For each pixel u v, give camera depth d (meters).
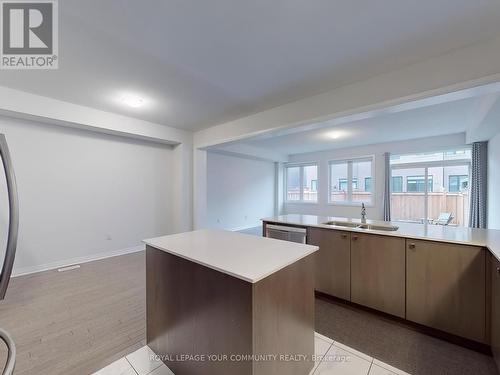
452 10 1.66
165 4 1.60
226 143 4.52
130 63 2.34
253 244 1.73
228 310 1.25
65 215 3.75
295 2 1.59
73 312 2.39
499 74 1.94
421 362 1.71
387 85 2.53
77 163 3.86
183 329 1.53
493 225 4.40
